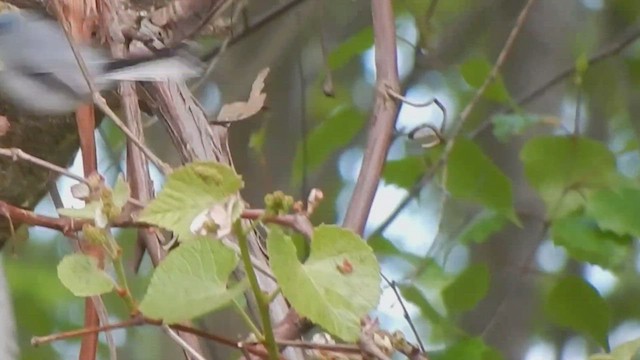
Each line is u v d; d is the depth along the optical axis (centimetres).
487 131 534
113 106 375
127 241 468
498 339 512
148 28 371
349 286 343
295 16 536
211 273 343
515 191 516
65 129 375
